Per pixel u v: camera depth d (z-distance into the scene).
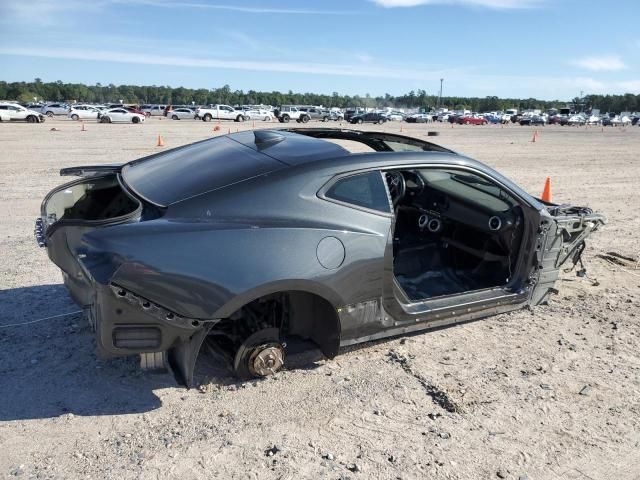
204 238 3.13
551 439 3.24
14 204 9.02
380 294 3.77
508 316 4.97
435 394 3.65
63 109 55.25
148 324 3.04
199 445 3.03
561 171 16.17
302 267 3.33
